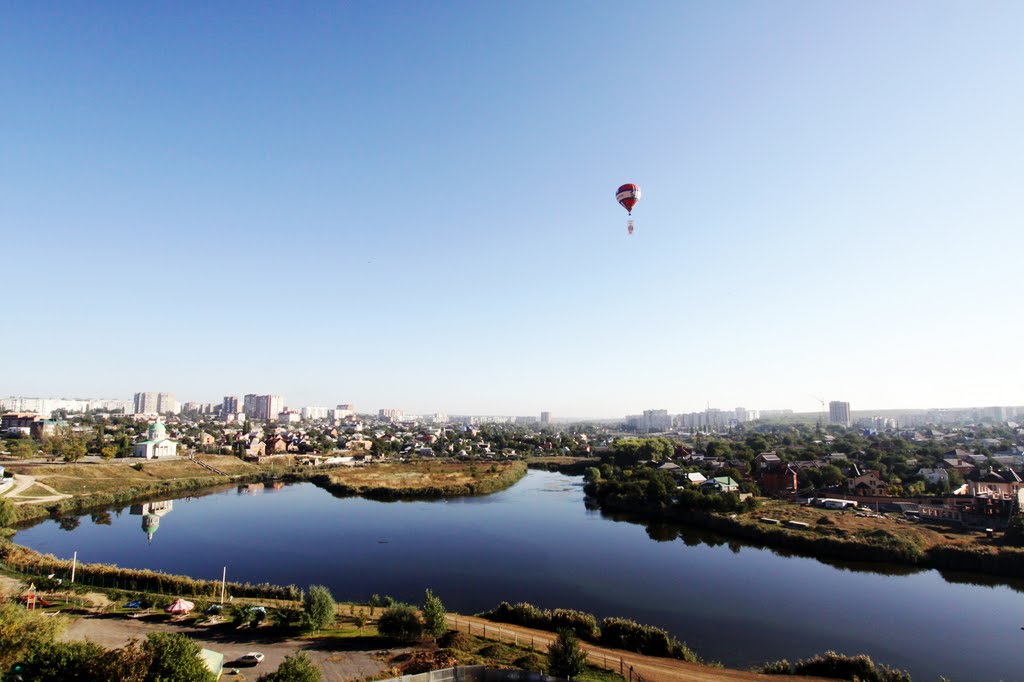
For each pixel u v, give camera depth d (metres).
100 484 122.69
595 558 73.44
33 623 28.75
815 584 62.50
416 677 32.59
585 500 122.31
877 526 81.38
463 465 185.50
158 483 130.50
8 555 61.09
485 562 71.25
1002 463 153.00
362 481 143.88
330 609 43.47
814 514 92.19
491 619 49.25
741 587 61.44
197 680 24.81
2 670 25.48
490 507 113.69
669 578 64.62
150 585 53.34
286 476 159.62
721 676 37.66
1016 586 61.69
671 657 42.09
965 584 62.41
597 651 41.34
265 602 49.22
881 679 37.28
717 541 83.06
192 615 45.19
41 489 111.31
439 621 41.28
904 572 66.94
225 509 110.44
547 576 65.31
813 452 164.38
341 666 35.72
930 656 44.78
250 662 35.56
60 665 24.16
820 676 38.41
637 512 105.69
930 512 89.56
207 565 69.25
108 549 76.69
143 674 23.98
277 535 86.56
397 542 82.06
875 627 50.41
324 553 75.50
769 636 48.41
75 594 49.06
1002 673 42.09
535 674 33.81
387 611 42.59
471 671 34.47
